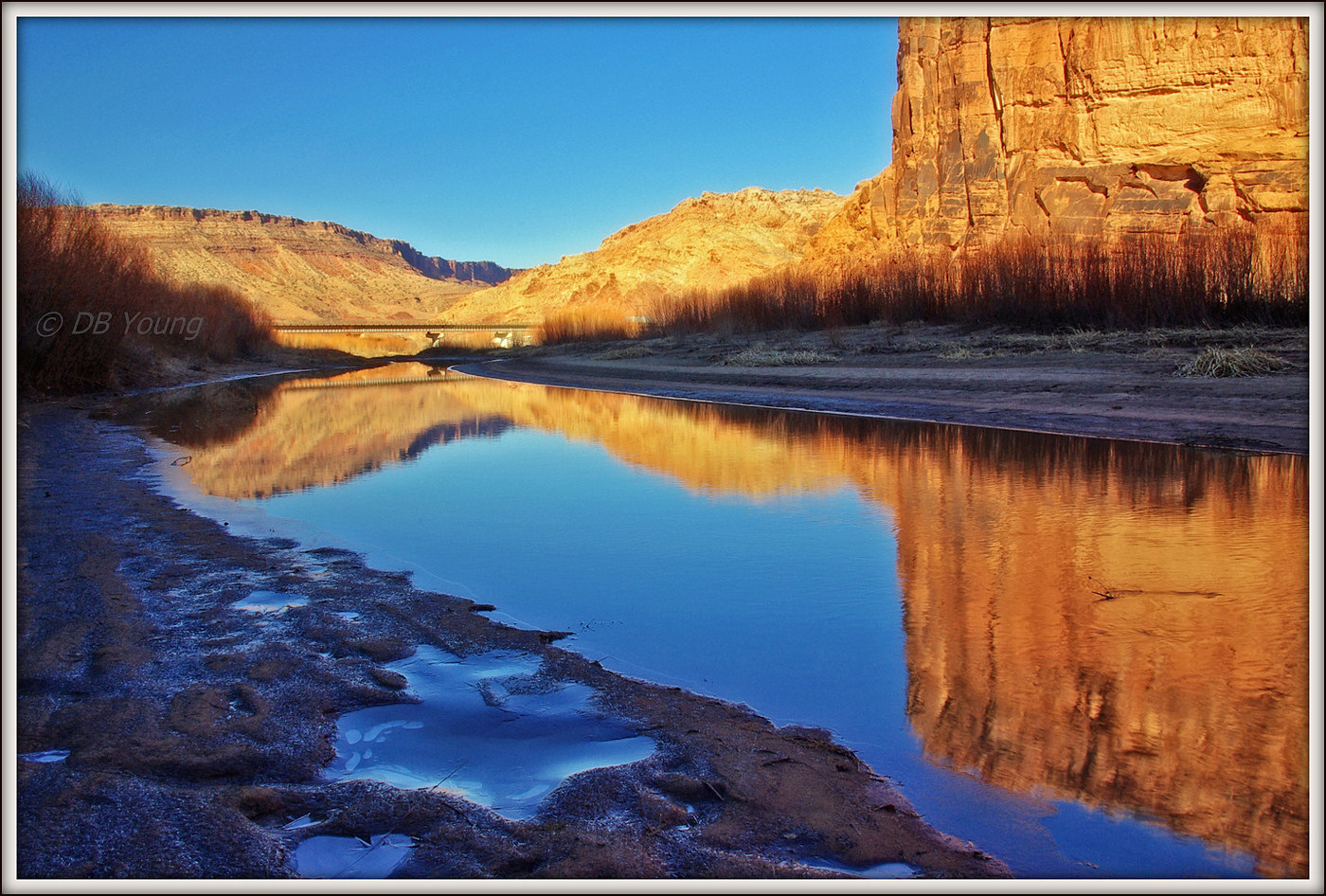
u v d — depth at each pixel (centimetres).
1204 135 5572
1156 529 852
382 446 1611
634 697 455
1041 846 318
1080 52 5894
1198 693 462
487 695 457
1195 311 2602
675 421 2056
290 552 760
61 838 312
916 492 1075
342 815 336
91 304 2502
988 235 6222
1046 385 1984
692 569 736
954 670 501
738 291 5666
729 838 320
